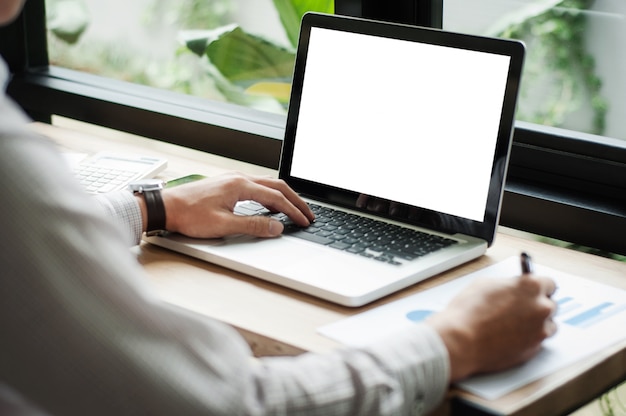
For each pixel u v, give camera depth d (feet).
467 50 4.56
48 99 7.47
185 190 4.59
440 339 3.22
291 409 2.89
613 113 5.39
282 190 4.79
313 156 5.08
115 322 2.68
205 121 6.64
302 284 3.99
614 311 3.93
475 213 4.55
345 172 4.97
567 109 5.54
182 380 2.71
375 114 4.87
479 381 3.29
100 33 7.59
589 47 5.40
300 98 5.13
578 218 5.13
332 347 3.56
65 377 2.64
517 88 4.39
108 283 2.70
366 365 3.05
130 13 7.42
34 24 7.72
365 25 4.91
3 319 2.62
